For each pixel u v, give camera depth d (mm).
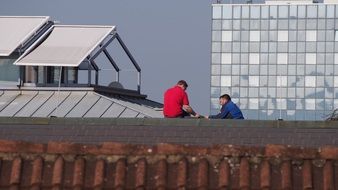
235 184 53281
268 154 54250
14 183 53625
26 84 182875
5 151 54812
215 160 54219
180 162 54000
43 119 76625
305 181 53156
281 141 72812
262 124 73625
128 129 74812
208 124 74125
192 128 73938
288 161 54031
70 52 181375
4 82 183375
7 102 179250
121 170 53750
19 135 76125
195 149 54531
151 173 53812
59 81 177625
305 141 72250
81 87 180750
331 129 72875
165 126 74375
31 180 53844
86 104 176875
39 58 179500
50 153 54750
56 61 178375
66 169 54219
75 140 75250
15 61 182375
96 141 74875
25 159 54656
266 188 52875
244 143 72938
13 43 182000
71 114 173625
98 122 75562
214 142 73625
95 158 54594
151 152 54562
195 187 53125
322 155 54188
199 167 53750
